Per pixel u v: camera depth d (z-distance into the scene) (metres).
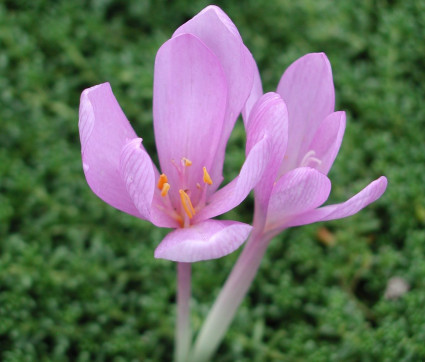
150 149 0.67
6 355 0.59
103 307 0.60
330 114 0.50
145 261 0.61
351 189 0.63
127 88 0.68
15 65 0.67
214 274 0.61
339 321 0.59
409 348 0.58
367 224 0.62
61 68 0.68
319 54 0.50
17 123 0.65
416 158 0.63
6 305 0.59
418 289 0.60
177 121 0.50
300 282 0.62
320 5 0.68
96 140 0.49
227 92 0.50
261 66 0.70
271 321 0.61
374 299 0.62
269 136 0.47
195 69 0.49
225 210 0.49
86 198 0.63
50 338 0.60
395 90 0.65
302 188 0.48
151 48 0.67
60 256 0.61
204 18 0.49
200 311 0.60
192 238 0.48
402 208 0.62
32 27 0.68
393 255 0.61
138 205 0.48
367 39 0.69
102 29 0.68
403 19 0.66
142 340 0.59
